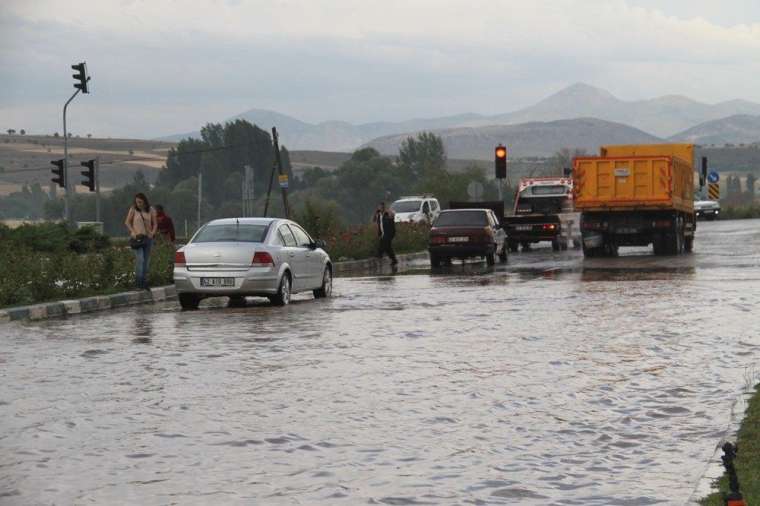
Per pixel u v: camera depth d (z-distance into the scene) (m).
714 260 47.56
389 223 51.56
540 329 22.73
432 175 143.25
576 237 68.88
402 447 12.10
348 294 34.12
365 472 11.02
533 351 19.42
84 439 12.57
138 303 33.28
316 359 18.75
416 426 13.20
